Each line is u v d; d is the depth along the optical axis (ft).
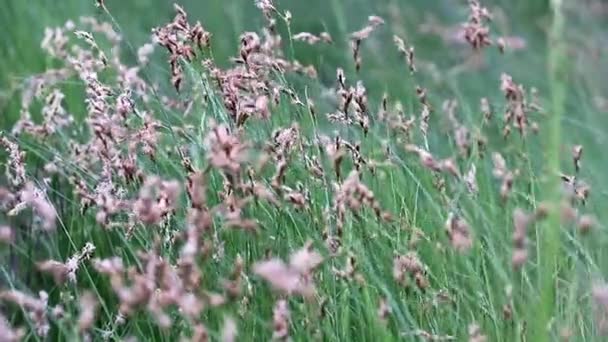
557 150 7.70
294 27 20.66
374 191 10.64
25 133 12.70
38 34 15.72
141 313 9.89
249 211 9.70
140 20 18.79
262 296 9.20
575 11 23.44
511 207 11.22
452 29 21.49
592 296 9.14
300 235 9.39
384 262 9.66
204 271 8.98
